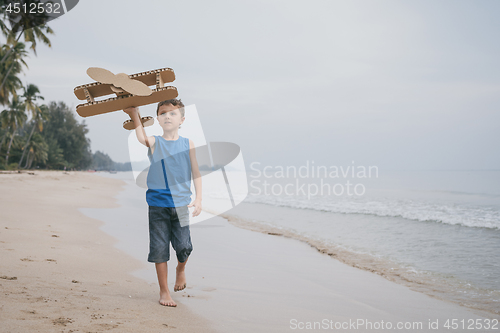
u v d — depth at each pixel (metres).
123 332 1.93
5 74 34.09
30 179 18.28
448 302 3.41
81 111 2.29
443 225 8.74
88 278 3.15
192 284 3.48
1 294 2.30
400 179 38.59
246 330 2.32
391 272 4.56
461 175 47.91
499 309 3.22
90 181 27.09
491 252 5.73
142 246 5.08
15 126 46.12
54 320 1.97
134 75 2.32
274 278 4.05
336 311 3.01
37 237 4.78
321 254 5.62
